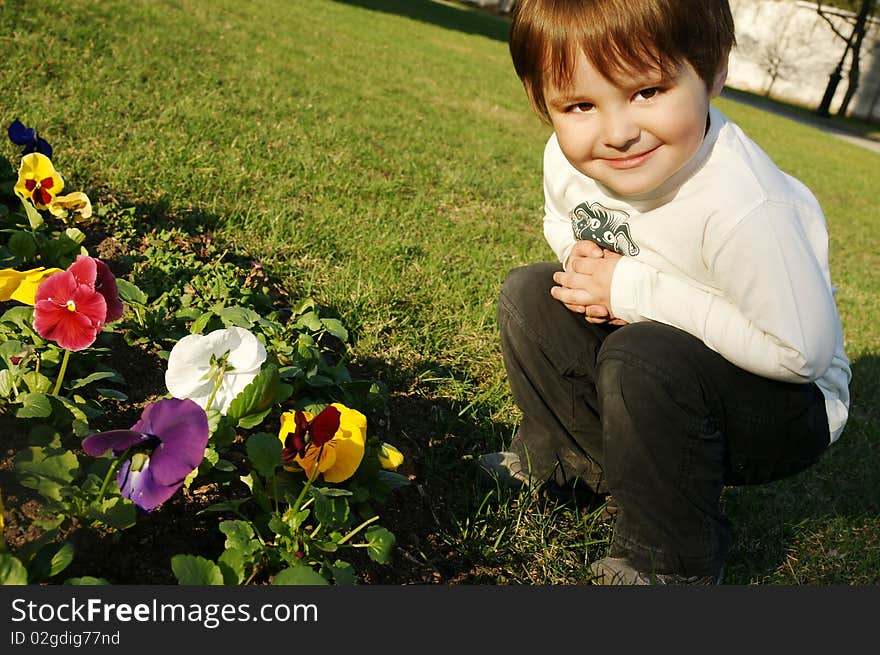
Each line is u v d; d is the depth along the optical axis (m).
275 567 1.78
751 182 1.78
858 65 30.19
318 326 2.61
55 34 6.14
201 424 1.55
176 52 6.87
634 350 1.85
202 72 6.54
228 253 3.41
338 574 1.69
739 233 1.76
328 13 13.66
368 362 2.88
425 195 5.27
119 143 4.37
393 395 2.74
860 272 6.98
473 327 3.38
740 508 2.62
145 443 1.55
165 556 1.77
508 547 2.17
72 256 2.80
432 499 2.29
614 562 2.03
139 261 3.08
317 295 3.27
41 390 2.02
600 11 1.60
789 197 1.80
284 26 10.55
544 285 2.27
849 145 20.14
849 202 11.02
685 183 1.84
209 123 5.25
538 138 8.72
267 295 2.99
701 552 1.96
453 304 3.56
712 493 1.92
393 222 4.43
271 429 2.22
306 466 1.82
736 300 1.80
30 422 1.99
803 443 1.95
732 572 2.32
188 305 2.73
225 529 1.71
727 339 1.81
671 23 1.60
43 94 4.82
